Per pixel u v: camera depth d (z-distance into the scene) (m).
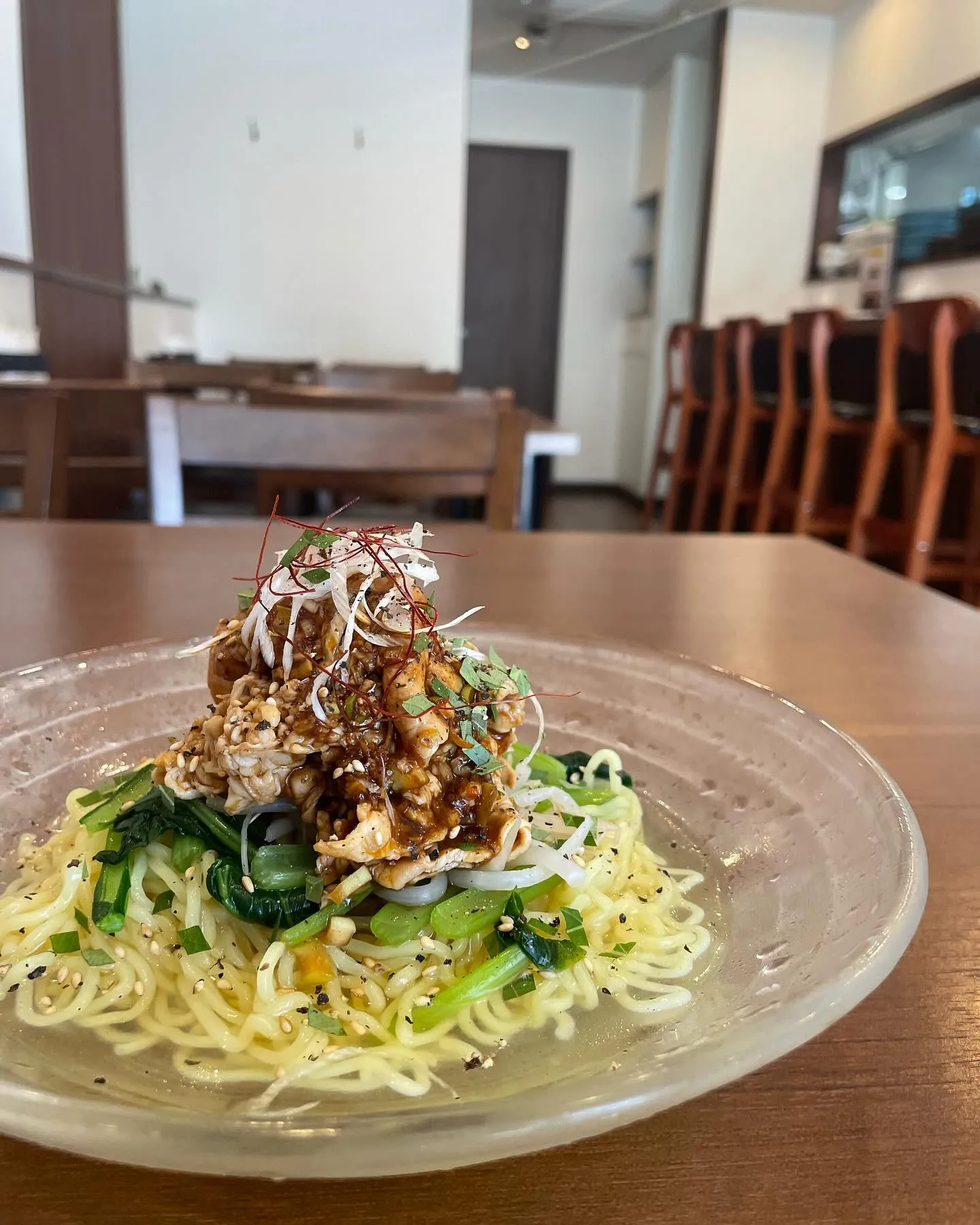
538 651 0.72
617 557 1.26
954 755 0.68
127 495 2.32
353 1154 0.28
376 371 2.96
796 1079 0.38
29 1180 0.33
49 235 3.38
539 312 6.55
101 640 0.84
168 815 0.49
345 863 0.45
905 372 3.07
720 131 5.02
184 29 4.18
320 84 4.28
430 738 0.45
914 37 4.19
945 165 4.30
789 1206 0.33
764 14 4.86
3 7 3.06
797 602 1.07
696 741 0.62
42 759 0.58
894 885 0.40
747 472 4.13
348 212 4.44
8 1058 0.37
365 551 0.48
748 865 0.52
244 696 0.46
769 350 4.11
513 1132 0.29
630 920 0.48
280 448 1.47
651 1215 0.32
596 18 4.61
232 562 1.12
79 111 3.59
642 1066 0.32
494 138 6.17
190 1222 0.32
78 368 3.25
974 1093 0.38
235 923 0.47
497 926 0.45
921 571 2.58
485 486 1.54
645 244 6.46
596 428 6.81
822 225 5.15
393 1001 0.44
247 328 4.53
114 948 0.46
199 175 4.34
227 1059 0.39
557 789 0.55
